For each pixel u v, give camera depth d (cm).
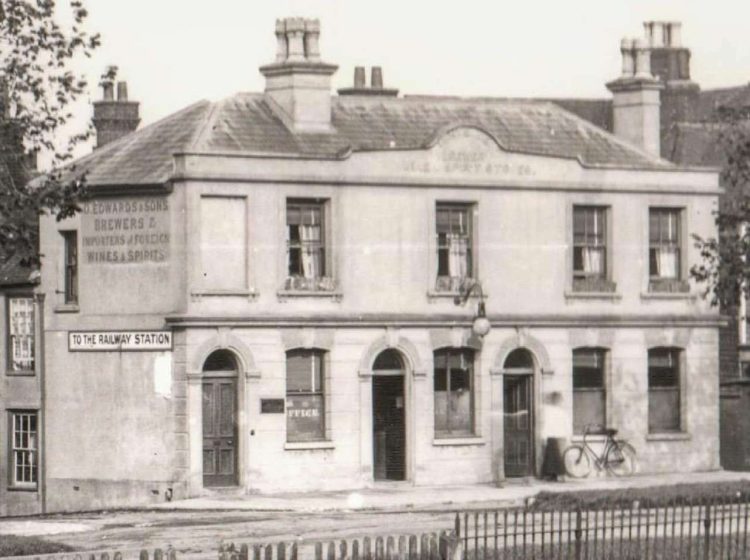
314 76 5850
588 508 4262
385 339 5744
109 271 5666
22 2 4394
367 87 6469
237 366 5553
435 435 5841
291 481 5594
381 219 5769
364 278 5738
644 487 5469
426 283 5828
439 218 5884
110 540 4334
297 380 5647
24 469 5888
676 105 7162
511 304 5956
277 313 5594
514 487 5784
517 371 5984
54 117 4450
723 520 3931
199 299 5491
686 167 6247
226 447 5544
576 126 6331
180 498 5472
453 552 3441
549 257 6025
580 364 6097
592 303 6088
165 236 5544
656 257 6234
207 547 4156
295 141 5794
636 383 6147
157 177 5588
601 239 6141
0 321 5938
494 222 5944
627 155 6281
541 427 5981
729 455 6397
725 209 6378
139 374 5588
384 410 5794
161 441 5531
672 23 7244
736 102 7206
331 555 3409
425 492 5619
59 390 5772
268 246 5594
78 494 5716
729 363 6538
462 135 5894
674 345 6216
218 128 5725
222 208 5550
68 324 5753
